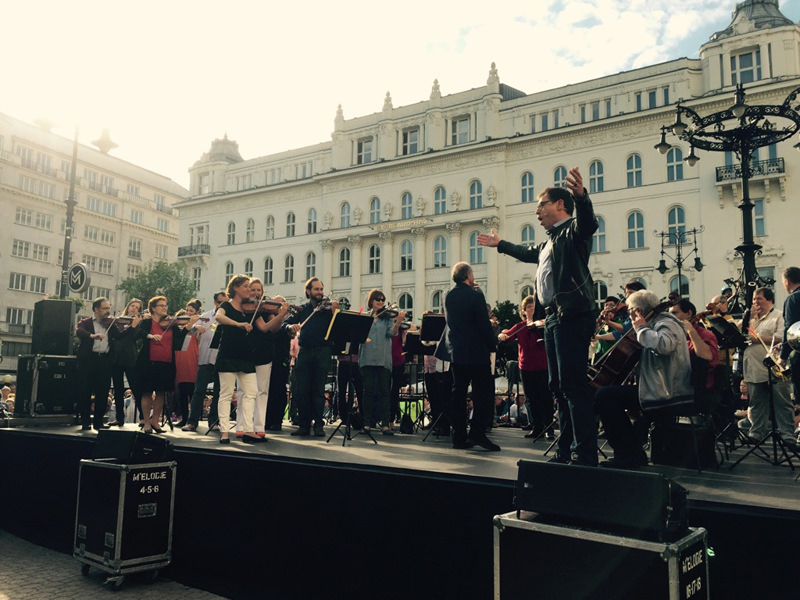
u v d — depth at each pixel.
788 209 30.91
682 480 3.94
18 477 6.93
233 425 9.75
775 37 32.47
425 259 41.66
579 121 37.78
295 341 10.66
